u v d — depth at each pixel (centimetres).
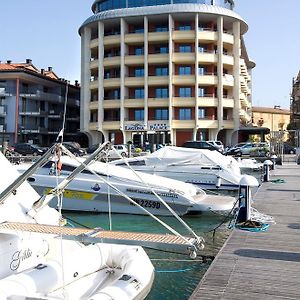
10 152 3394
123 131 5066
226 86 5150
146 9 4984
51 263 621
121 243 491
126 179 1377
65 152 626
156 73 5141
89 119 5394
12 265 592
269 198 1588
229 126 5119
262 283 640
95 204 1387
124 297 558
